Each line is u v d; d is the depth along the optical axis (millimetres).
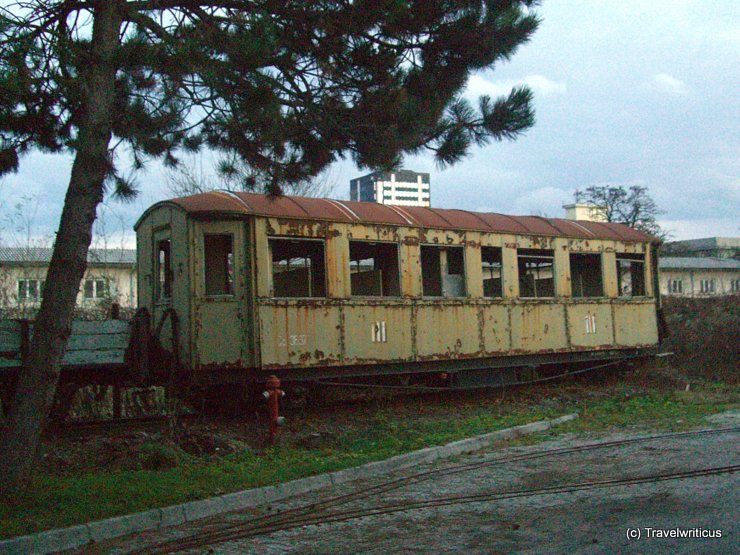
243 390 14250
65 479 8781
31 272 19906
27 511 7578
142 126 10211
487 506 7691
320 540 6840
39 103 10453
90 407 15164
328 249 14914
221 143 10617
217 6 9875
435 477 9461
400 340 15750
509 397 17688
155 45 8953
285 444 11938
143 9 9438
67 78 9695
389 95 10070
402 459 10414
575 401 17266
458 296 16953
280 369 14133
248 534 7191
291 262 14586
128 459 10273
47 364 8281
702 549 5766
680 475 8422
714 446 10156
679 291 48344
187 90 9688
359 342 15125
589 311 19406
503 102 10023
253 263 13953
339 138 10273
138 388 15477
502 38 9852
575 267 19922
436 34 10039
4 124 10281
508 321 17656
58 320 8375
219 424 13469
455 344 16625
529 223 18859
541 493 8102
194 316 13617
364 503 8242
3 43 9070
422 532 6879
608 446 10812
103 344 13164
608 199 44906
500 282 17750
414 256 16234
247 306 13938
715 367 22609
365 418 14672
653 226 44469
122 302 25422
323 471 9648
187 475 9242
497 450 11312
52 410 13180
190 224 13820
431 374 17219
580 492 7996
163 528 7637
